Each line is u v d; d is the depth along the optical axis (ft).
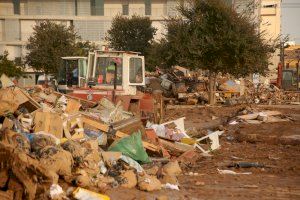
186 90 193.36
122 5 344.49
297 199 54.90
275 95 214.90
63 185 47.73
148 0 342.44
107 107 77.46
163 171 63.62
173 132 86.43
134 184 54.75
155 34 296.51
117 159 58.44
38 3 339.98
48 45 257.34
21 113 59.98
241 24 190.60
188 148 78.95
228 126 119.03
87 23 331.16
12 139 49.19
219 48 189.88
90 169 52.54
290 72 263.49
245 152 87.25
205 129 115.85
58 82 122.11
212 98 191.83
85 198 45.42
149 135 76.02
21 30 330.75
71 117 62.95
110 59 98.22
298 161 79.10
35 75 282.56
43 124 58.49
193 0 198.08
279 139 98.58
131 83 98.58
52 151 49.11
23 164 42.75
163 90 191.42
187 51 195.11
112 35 294.66
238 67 193.98
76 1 338.95
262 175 68.03
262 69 199.00
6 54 241.96
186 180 62.64
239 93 205.36
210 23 192.34
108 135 66.44
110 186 53.21
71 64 120.98
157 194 53.62
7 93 59.67
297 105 190.90
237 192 57.21
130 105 98.84
